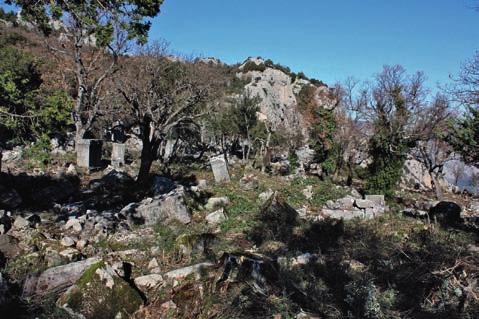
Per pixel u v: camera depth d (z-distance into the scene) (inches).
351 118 1149.7
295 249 361.4
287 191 633.0
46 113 334.3
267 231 407.2
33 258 308.3
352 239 388.8
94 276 254.4
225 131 1184.2
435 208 581.3
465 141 585.3
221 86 1098.7
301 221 460.8
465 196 1236.5
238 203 538.3
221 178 706.2
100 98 937.5
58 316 237.3
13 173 609.3
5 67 701.9
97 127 1109.1
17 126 354.3
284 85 2787.9
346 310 252.4
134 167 826.2
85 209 488.1
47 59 1101.7
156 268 314.8
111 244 366.0
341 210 547.5
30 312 239.8
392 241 374.9
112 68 892.0
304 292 268.1
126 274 298.4
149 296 271.4
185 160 1046.4
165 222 435.5
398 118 919.0
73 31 887.1
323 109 1048.8
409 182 1400.1
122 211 433.7
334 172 1062.4
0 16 1472.7
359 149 1189.1
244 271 289.1
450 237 408.2
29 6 323.0
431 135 923.4
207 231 423.8
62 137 898.7
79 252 331.9
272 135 1430.9
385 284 288.2
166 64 839.1
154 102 708.0
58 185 559.5
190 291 269.6
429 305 254.1
